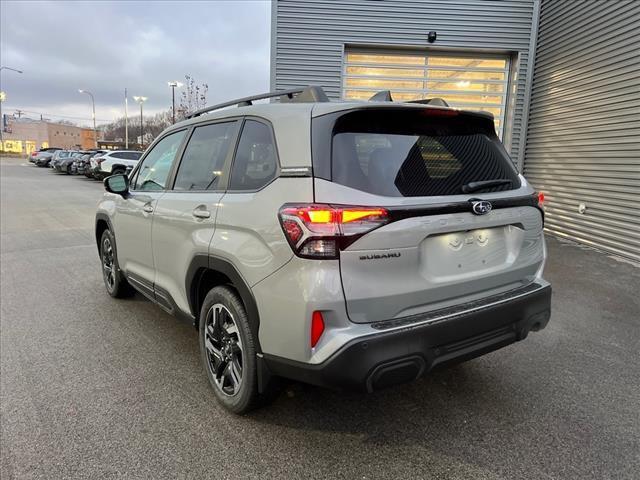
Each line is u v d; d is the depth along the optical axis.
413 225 2.15
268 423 2.63
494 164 2.71
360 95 10.18
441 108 2.51
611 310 4.60
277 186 2.27
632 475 2.21
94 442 2.46
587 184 7.79
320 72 9.94
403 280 2.16
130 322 4.24
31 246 7.85
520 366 3.38
